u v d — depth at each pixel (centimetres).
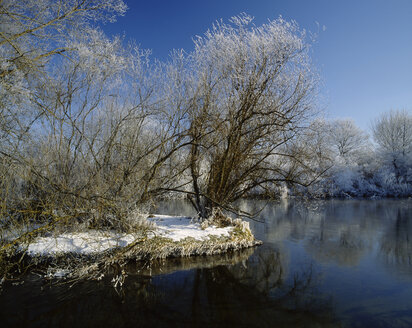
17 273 636
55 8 652
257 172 1019
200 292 593
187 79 959
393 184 3278
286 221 1529
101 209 760
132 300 546
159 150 955
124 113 940
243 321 478
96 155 884
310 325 459
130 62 882
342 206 2258
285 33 877
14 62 574
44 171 757
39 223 778
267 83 894
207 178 1067
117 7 690
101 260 679
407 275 687
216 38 934
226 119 917
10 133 609
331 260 816
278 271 723
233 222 1037
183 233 882
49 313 488
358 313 500
